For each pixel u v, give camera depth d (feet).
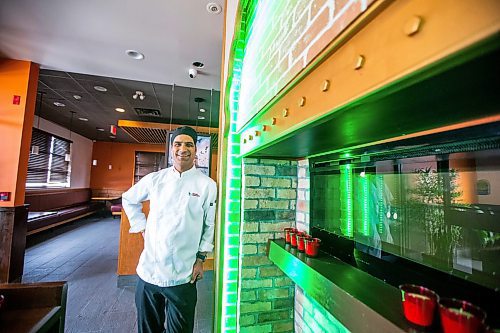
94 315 7.34
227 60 5.72
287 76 2.76
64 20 7.68
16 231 9.94
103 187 29.07
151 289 4.97
